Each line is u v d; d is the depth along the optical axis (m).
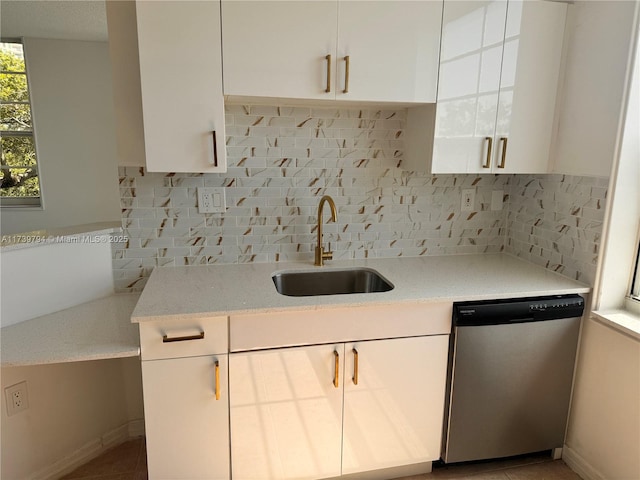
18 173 3.62
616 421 1.71
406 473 1.85
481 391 1.74
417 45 1.65
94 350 1.40
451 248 2.26
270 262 2.05
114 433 1.99
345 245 2.12
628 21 1.56
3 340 1.45
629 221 1.71
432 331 1.66
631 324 1.64
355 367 1.61
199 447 1.56
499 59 1.75
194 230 1.94
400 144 2.07
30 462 1.70
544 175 2.03
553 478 1.87
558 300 1.74
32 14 2.81
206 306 1.47
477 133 1.80
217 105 1.54
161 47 1.47
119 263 1.90
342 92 1.63
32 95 3.48
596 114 1.71
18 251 1.56
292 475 1.67
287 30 1.54
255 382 1.54
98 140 3.69
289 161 1.96
